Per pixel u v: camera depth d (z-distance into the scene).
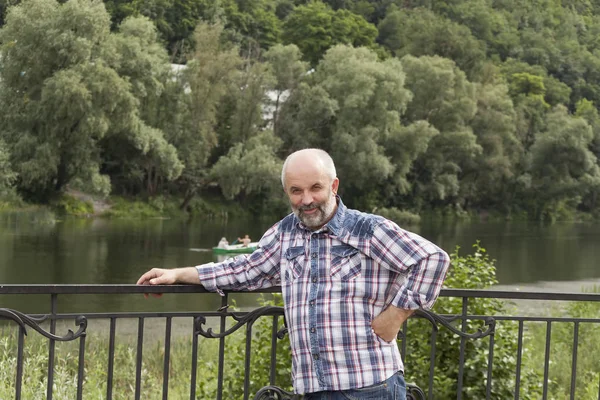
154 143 43.03
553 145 67.62
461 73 62.75
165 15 75.31
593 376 8.64
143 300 17.06
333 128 52.75
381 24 99.25
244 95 50.62
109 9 72.31
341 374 2.82
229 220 48.28
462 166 65.31
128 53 41.12
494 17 108.44
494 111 65.12
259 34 79.38
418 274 2.79
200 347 9.94
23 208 38.75
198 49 50.00
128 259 26.66
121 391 7.41
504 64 92.88
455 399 5.94
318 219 2.86
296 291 2.90
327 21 78.75
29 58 38.38
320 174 2.84
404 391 2.96
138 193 47.16
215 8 76.69
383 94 51.69
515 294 3.45
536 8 120.25
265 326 6.02
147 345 10.30
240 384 5.92
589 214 71.38
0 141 38.47
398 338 3.63
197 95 48.06
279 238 3.06
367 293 2.86
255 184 47.44
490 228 53.50
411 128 53.44
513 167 68.06
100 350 9.23
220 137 52.81
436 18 87.75
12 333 10.15
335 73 52.94
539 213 68.44
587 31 125.44
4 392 5.36
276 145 49.59
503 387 5.90
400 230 2.86
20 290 2.85
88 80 37.34
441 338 6.01
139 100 41.38
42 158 37.72
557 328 11.02
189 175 48.28
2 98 39.03
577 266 29.73
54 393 5.72
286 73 53.12
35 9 38.31
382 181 56.28
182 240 34.22
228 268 3.14
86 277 22.34
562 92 88.44
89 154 39.78
